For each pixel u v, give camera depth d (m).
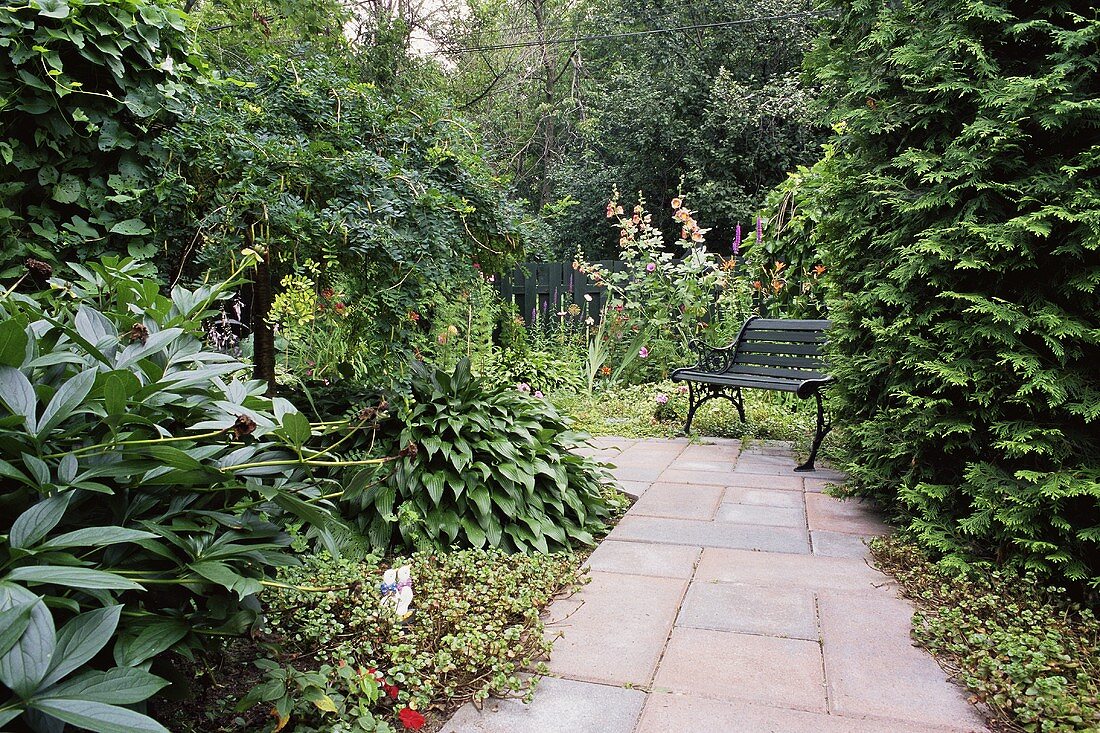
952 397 3.31
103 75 2.72
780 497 4.36
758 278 8.12
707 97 16.00
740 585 2.99
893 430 3.59
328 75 3.44
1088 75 2.90
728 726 1.96
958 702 2.09
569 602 2.82
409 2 14.17
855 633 2.54
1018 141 3.08
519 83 19.28
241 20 7.03
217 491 1.61
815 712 2.04
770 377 6.01
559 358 8.39
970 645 2.37
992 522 3.02
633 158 16.31
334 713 1.88
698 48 16.53
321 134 3.26
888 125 3.49
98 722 1.00
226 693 2.02
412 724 1.86
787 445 5.91
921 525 3.24
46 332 1.61
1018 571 2.93
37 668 1.01
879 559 3.23
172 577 1.48
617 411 7.21
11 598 1.05
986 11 3.09
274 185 2.91
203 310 2.02
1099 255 2.93
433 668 2.20
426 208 3.22
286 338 4.41
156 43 2.77
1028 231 2.93
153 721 1.02
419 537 3.15
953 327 3.19
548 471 3.58
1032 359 2.91
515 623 2.61
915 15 3.49
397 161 3.28
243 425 1.49
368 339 3.40
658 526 3.81
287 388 3.79
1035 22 2.99
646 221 8.40
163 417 1.57
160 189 2.71
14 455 1.38
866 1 3.65
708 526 3.80
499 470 3.38
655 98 15.97
